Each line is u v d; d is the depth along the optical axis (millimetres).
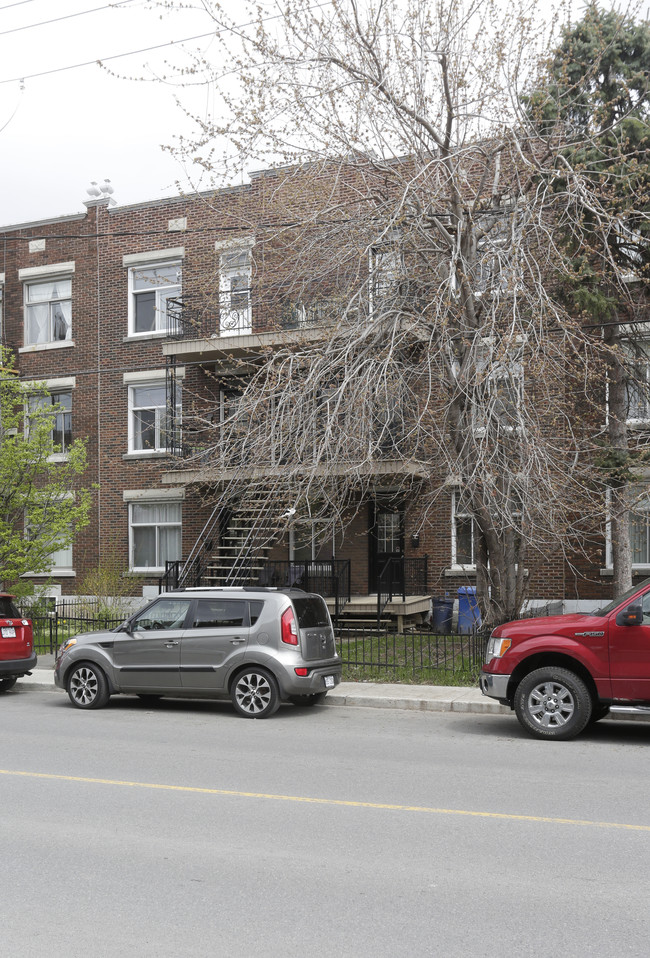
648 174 13945
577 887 5234
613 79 15133
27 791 7703
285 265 15453
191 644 12078
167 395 23125
